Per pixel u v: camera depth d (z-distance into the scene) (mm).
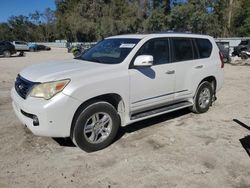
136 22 57781
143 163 4445
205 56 6832
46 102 4293
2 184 3865
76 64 5156
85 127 4625
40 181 3947
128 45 5414
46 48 50031
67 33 76562
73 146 4992
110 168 4293
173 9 42344
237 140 5359
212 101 7336
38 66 5219
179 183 3926
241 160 4578
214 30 40875
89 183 3912
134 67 5172
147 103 5484
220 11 42656
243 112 7168
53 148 4906
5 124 5988
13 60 24125
